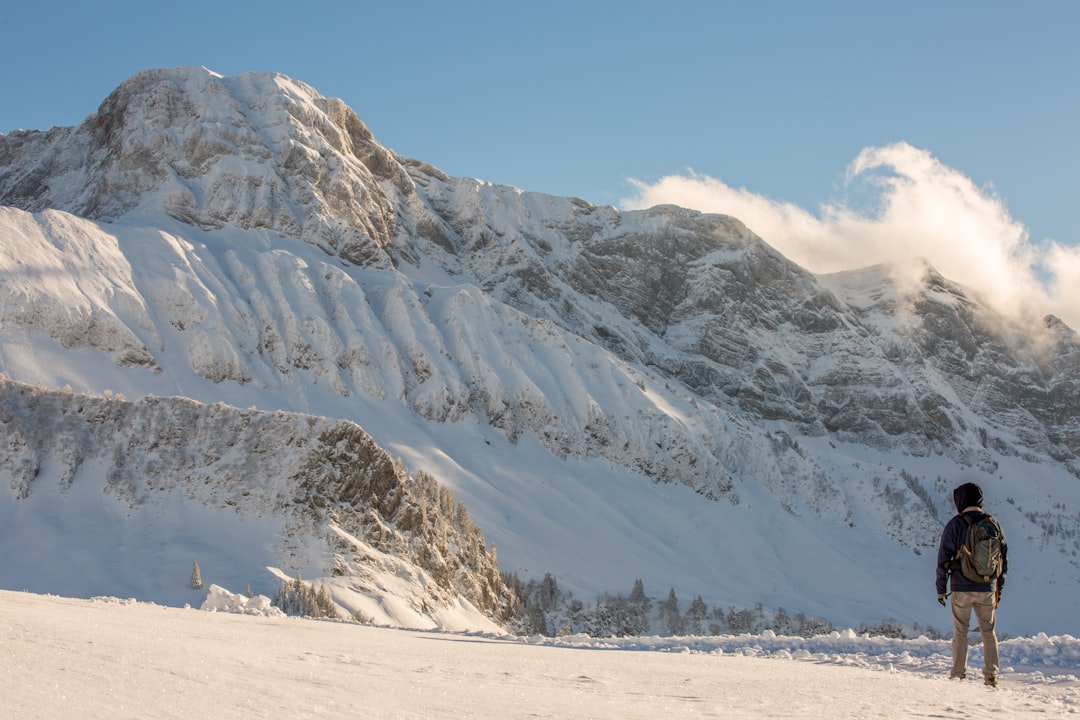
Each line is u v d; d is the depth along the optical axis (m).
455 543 125.69
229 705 8.70
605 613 155.62
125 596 84.62
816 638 23.55
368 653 15.08
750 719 9.95
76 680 8.85
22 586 85.69
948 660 19.45
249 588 80.38
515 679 12.76
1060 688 15.37
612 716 9.71
